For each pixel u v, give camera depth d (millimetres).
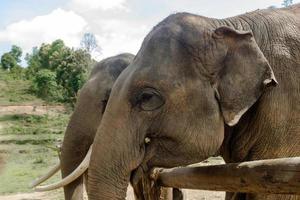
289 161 2531
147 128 3072
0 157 20719
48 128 41562
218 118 3088
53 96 58469
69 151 6574
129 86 3078
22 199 12641
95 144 3131
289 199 3297
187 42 3102
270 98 3213
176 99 3021
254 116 3295
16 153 28188
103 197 3045
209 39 3141
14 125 42625
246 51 3080
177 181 3689
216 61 3098
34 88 62594
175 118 3039
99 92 6551
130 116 3076
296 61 3305
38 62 77938
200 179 3295
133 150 3064
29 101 56938
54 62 63812
